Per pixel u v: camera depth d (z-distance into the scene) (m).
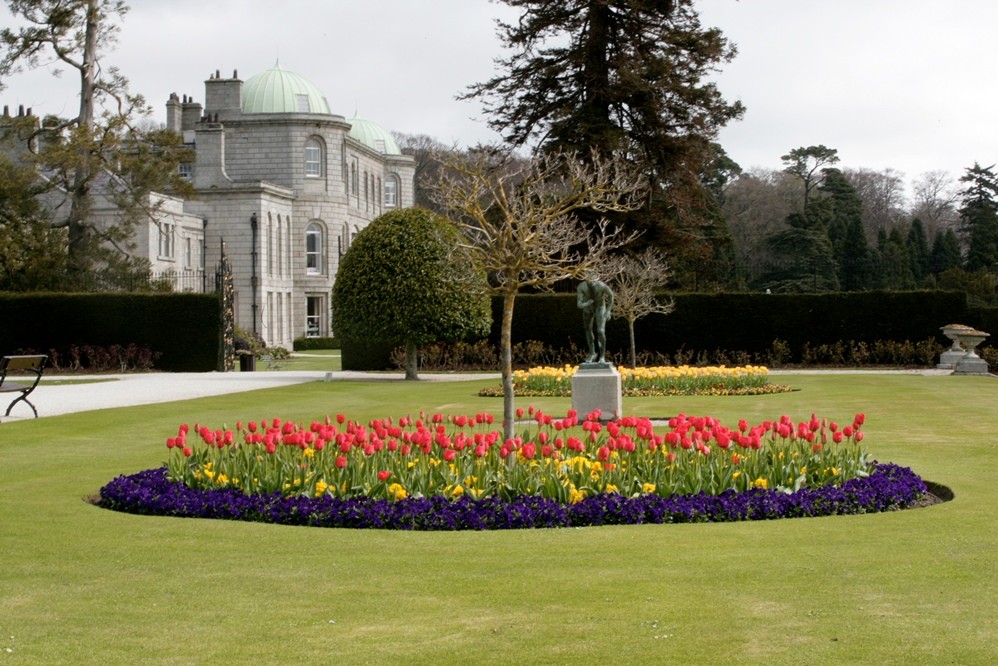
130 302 42.34
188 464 11.77
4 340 42.62
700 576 7.98
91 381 35.00
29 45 46.56
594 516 10.20
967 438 16.73
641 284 36.66
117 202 49.09
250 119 78.44
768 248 83.38
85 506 11.16
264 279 71.06
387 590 7.71
